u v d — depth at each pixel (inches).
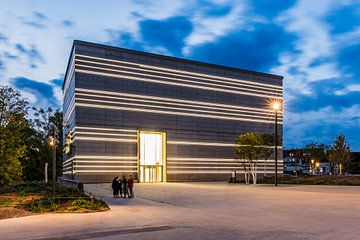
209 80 2800.2
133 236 469.7
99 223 584.4
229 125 2876.5
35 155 2967.5
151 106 2500.0
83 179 2210.9
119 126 2364.7
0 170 1221.7
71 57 2455.7
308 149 4035.4
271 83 3171.8
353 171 4099.4
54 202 786.8
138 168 2410.2
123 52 2421.3
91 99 2282.2
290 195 1075.3
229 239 439.8
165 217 650.2
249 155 2223.2
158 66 2556.6
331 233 467.5
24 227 554.9
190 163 2645.2
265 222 572.4
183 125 2635.3
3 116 1246.9
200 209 773.9
